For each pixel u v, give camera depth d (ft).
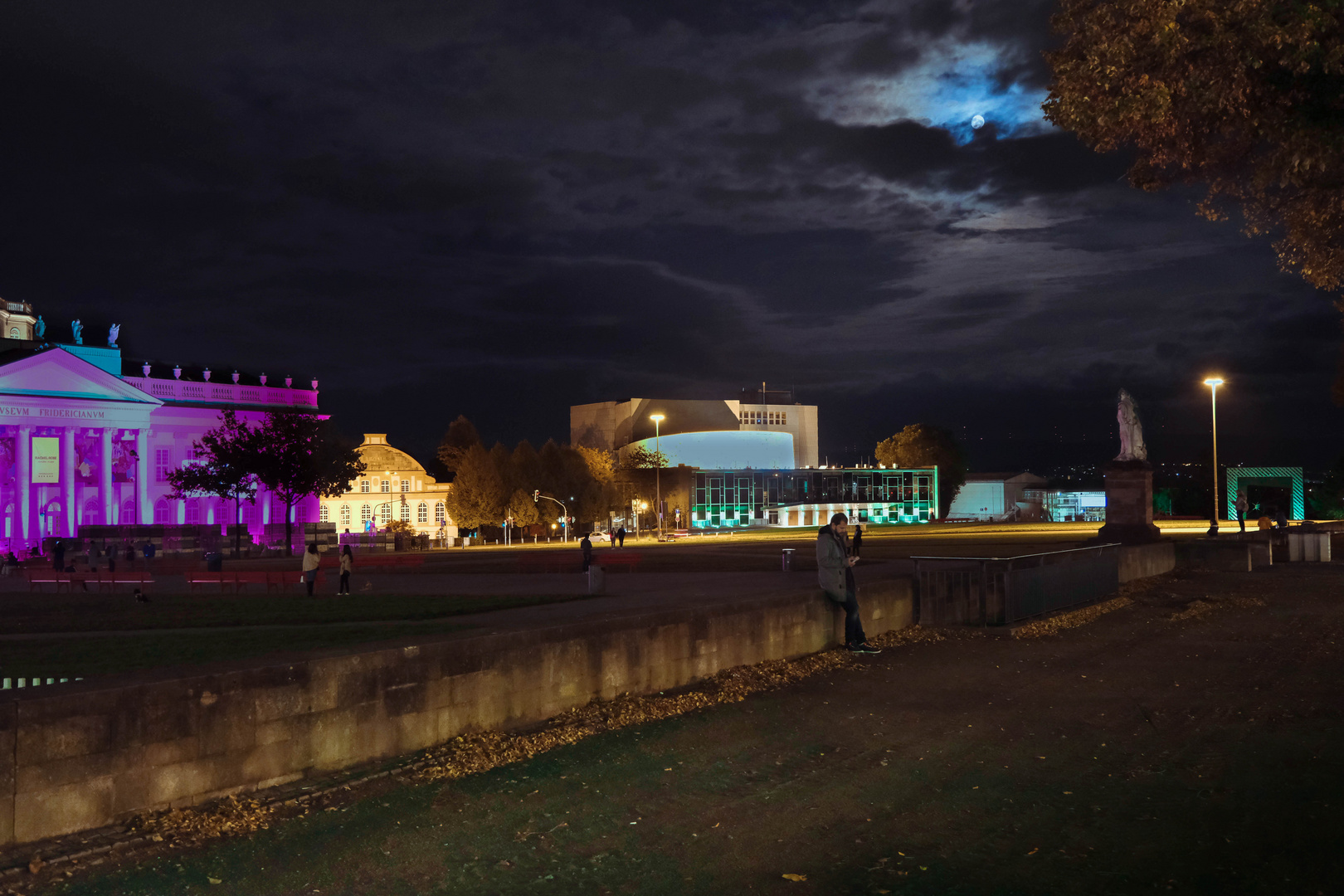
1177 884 19.35
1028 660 46.24
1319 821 22.93
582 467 362.33
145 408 285.64
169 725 22.40
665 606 39.96
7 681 51.24
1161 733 31.89
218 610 91.50
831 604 48.65
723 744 30.60
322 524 265.34
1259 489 322.34
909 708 35.96
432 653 28.76
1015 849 21.52
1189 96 34.22
